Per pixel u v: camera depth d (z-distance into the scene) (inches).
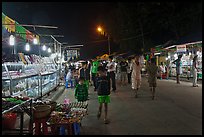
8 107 196.4
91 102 399.5
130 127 242.2
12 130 203.0
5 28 317.1
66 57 1076.5
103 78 267.7
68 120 203.2
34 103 238.4
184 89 522.6
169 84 640.4
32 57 447.2
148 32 976.3
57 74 653.3
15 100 217.6
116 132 226.8
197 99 391.9
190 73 736.3
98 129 237.8
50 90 493.4
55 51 692.7
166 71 826.8
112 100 409.4
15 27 357.1
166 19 703.7
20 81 328.8
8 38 363.3
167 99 402.0
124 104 368.5
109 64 537.6
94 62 569.3
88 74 598.9
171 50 836.6
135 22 903.1
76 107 255.4
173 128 234.8
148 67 410.9
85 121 269.9
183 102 368.5
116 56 1272.1
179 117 277.3
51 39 661.3
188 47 711.1
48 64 577.0
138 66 432.1
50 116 210.8
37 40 490.6
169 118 273.9
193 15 613.9
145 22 832.3
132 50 1257.4
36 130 206.5
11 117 204.7
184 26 686.5
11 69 344.2
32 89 372.5
